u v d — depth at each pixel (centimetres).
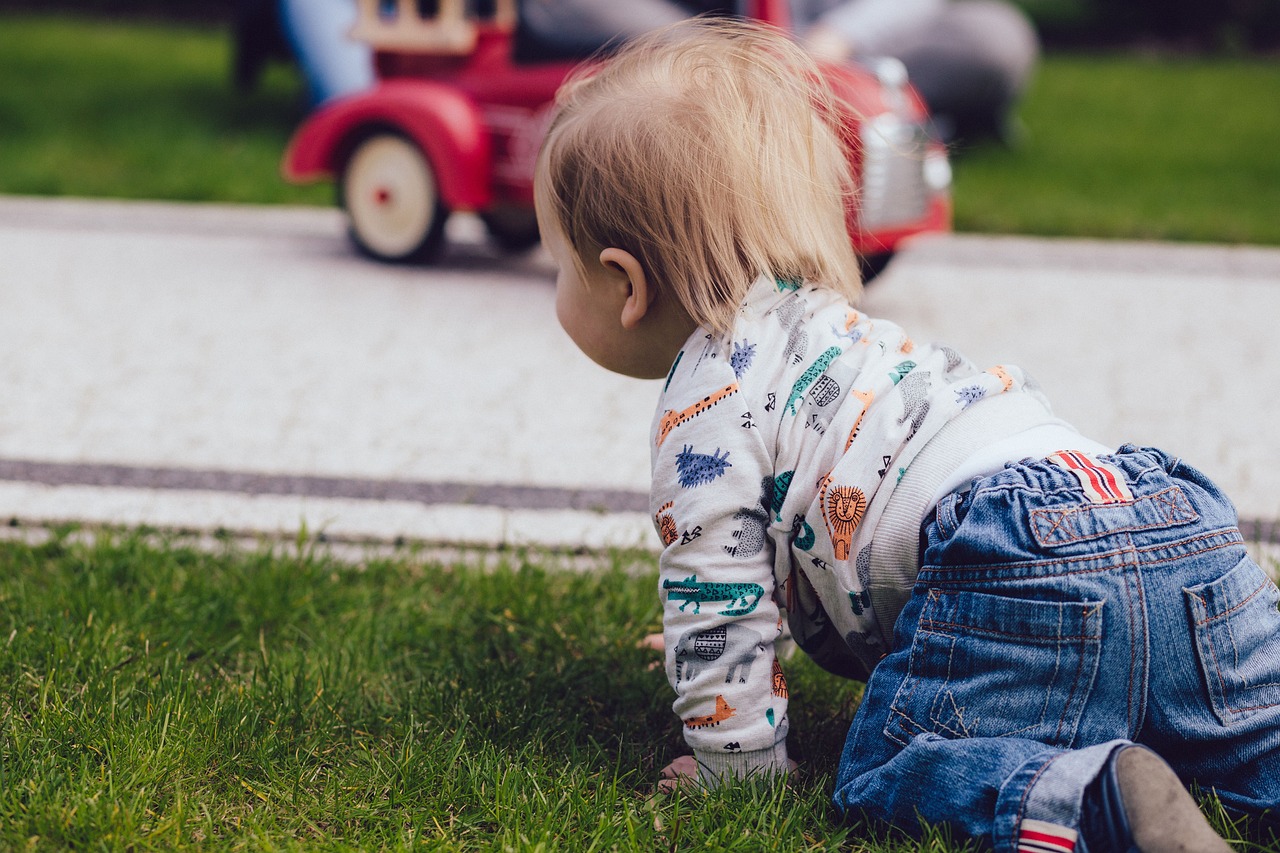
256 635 209
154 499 266
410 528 255
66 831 144
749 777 153
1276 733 140
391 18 573
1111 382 366
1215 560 140
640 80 162
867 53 560
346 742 173
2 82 931
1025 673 137
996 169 729
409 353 387
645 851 146
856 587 150
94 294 444
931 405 152
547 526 258
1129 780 124
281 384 353
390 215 500
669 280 156
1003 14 773
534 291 471
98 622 202
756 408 151
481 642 207
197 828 150
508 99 473
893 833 146
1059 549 136
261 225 572
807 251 158
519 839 146
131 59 1097
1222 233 568
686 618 152
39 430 309
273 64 1101
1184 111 969
